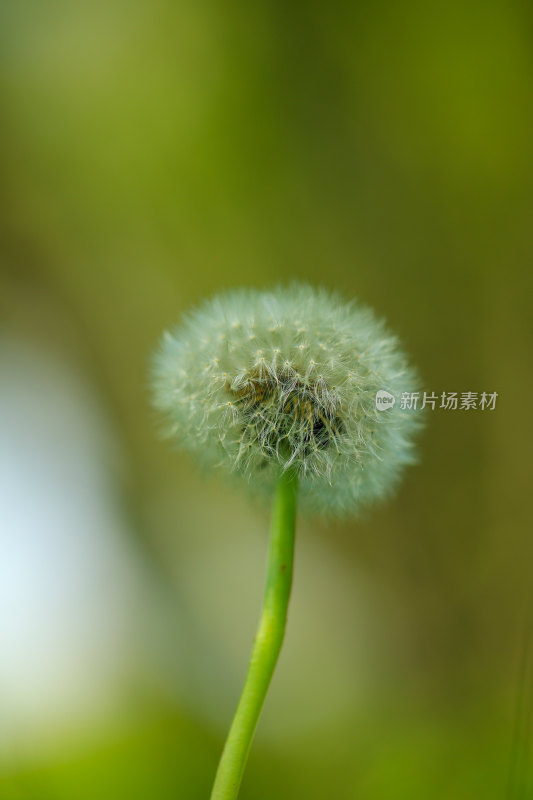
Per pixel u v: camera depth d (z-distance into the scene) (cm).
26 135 69
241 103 68
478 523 69
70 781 46
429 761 50
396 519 70
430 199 68
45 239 72
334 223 70
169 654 64
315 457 34
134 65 67
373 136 67
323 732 57
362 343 35
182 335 36
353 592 71
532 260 67
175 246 72
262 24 65
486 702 56
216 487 74
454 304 69
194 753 52
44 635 58
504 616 66
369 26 64
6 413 70
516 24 62
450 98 65
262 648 33
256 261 72
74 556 65
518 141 65
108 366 75
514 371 68
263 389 34
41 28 65
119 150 69
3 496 65
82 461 72
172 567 72
